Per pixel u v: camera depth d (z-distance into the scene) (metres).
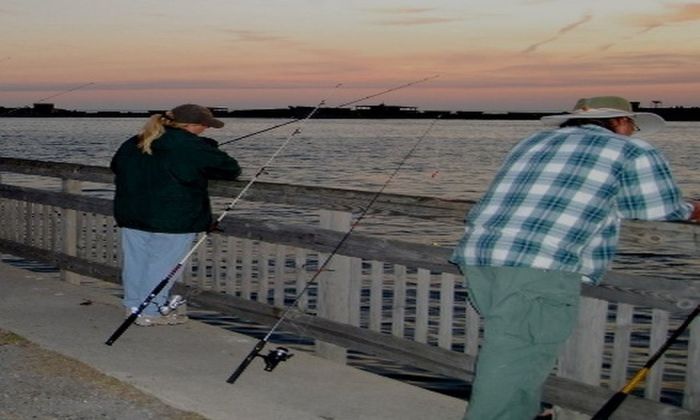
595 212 3.19
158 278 5.55
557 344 3.30
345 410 4.26
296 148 96.12
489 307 3.35
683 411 3.54
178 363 4.90
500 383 3.26
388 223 20.94
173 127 5.43
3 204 7.91
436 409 4.33
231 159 5.47
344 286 5.02
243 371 4.68
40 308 6.20
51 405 4.13
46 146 89.38
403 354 4.66
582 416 3.98
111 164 5.63
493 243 3.27
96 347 5.18
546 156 3.32
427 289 4.59
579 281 3.26
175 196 5.36
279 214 22.28
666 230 3.54
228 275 5.76
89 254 6.89
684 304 3.54
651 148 3.23
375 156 75.12
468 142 133.75
